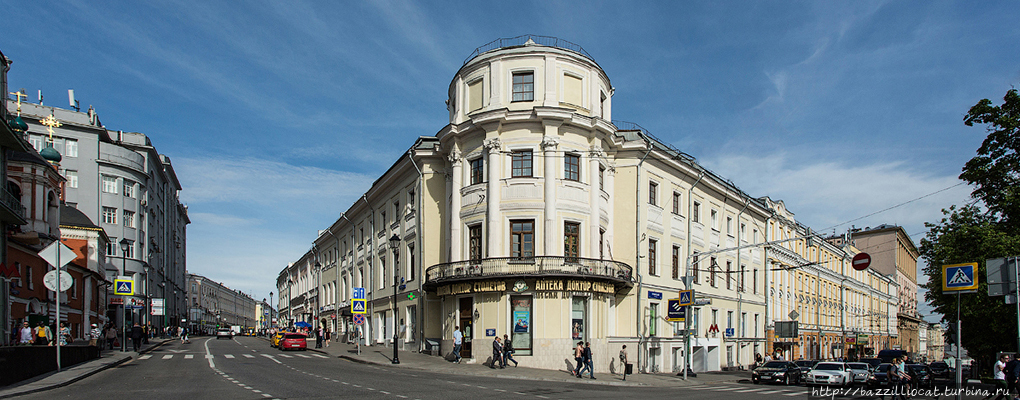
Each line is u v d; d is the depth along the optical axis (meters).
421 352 35.75
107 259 63.47
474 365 29.22
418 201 37.50
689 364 34.59
